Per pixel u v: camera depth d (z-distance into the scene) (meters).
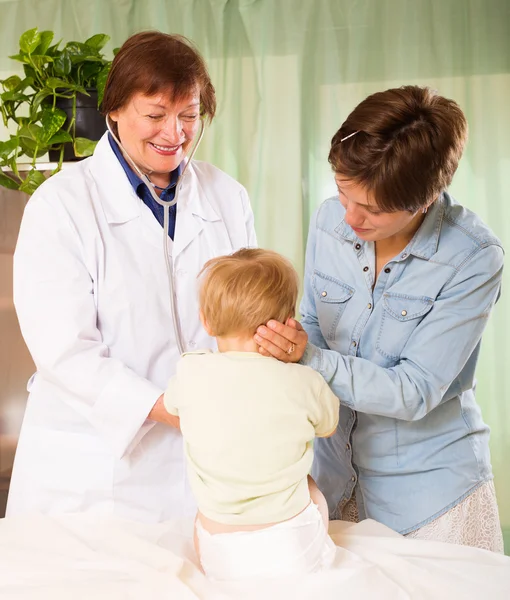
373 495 1.53
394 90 1.25
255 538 1.12
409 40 2.99
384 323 1.44
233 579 1.12
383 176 1.20
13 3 3.12
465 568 1.15
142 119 1.36
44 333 1.37
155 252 1.48
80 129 2.26
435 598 1.07
